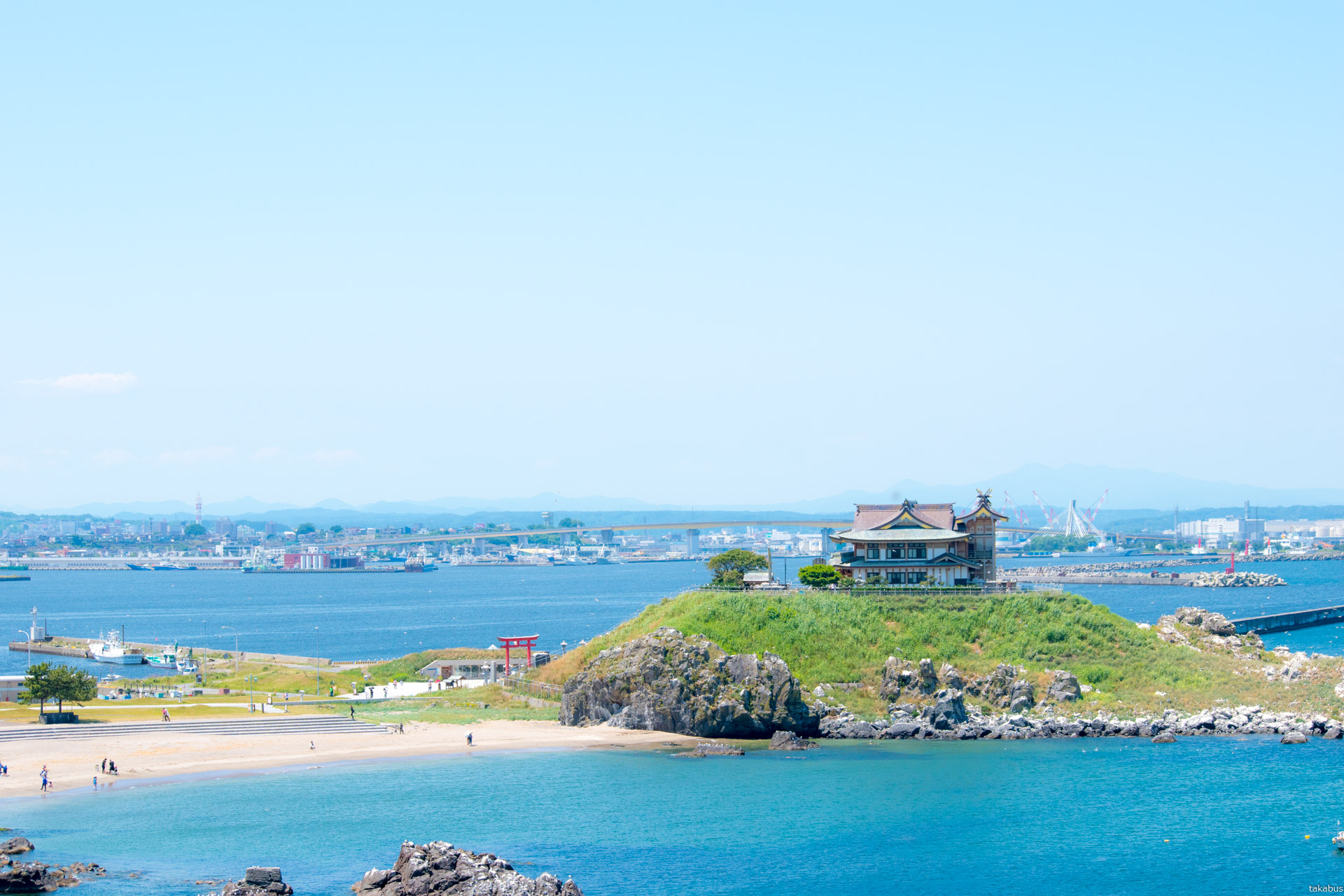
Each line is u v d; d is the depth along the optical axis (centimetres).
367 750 12475
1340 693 13512
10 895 7738
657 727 13275
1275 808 9762
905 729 12838
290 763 11856
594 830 9394
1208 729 12800
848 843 9012
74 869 8194
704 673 13275
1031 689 13362
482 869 7419
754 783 10856
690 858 8688
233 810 9969
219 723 13688
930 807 9975
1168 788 10462
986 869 8388
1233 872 8275
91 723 13625
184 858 8594
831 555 18675
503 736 13175
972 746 12344
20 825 9488
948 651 14025
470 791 10631
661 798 10356
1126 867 8394
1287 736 12288
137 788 10788
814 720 13050
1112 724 12775
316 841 9044
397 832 9275
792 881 8181
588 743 12731
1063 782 10712
